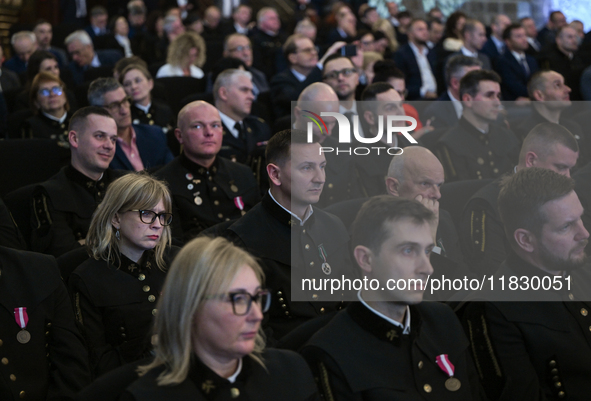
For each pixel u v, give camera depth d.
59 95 13.55
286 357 4.79
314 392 4.70
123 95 12.39
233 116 13.15
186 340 4.22
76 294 6.68
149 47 25.62
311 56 16.16
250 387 4.45
